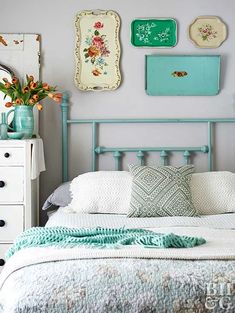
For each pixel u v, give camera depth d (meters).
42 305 1.83
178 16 3.78
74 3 3.75
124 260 2.03
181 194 3.22
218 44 3.79
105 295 1.85
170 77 3.77
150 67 3.76
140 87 3.79
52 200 3.40
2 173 3.28
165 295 1.86
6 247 3.30
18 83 3.46
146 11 3.76
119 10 3.76
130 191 3.28
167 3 3.77
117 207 3.25
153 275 1.91
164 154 3.78
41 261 2.05
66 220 3.01
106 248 2.19
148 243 2.28
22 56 3.74
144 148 3.79
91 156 3.79
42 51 3.76
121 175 3.37
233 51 3.81
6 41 3.72
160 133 3.81
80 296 1.85
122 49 3.77
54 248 2.21
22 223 3.30
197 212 3.20
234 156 3.84
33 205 3.47
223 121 3.79
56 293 1.85
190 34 3.78
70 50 3.76
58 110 3.79
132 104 3.79
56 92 3.77
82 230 2.53
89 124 3.79
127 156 3.81
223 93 3.82
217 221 3.01
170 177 3.29
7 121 3.58
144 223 2.97
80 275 1.92
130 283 1.88
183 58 3.76
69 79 3.78
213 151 3.83
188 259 2.05
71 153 3.80
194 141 3.82
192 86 3.78
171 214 3.17
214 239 2.46
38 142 3.50
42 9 3.74
